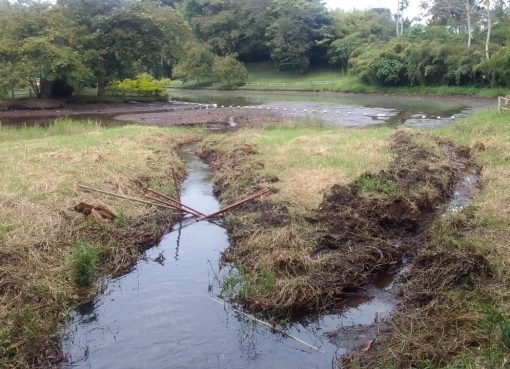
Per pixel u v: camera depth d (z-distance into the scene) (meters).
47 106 36.00
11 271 7.48
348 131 20.22
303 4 68.19
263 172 12.95
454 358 5.39
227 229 10.43
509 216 9.01
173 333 6.86
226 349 6.50
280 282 7.55
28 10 36.84
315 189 11.14
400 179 11.74
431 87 48.31
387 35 67.06
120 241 9.45
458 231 8.62
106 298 7.87
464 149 16.42
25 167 12.84
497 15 52.47
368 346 6.29
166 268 8.91
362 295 7.80
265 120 27.73
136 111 35.06
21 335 6.41
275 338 6.75
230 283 7.89
